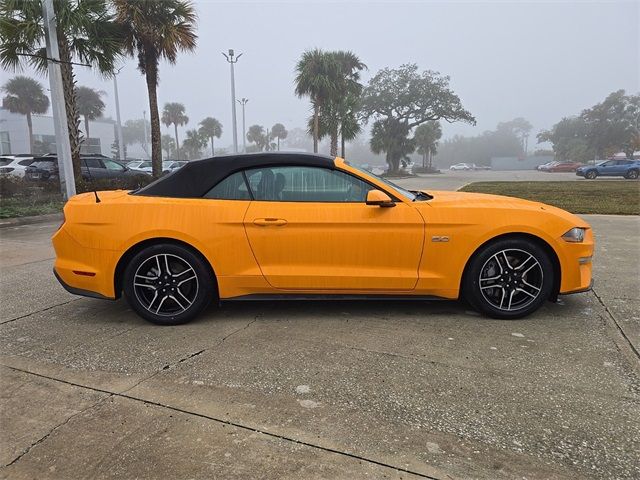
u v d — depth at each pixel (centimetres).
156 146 1802
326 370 302
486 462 211
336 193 379
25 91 5125
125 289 381
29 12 1248
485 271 383
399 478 201
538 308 389
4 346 348
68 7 1277
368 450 221
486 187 2275
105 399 270
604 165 3553
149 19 1544
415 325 378
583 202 1398
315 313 409
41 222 1112
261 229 371
